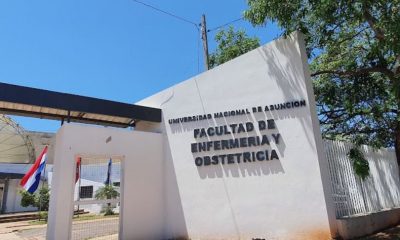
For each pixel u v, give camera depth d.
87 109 10.57
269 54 10.47
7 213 27.19
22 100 9.64
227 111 10.71
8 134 29.59
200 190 10.60
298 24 10.07
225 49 18.73
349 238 9.07
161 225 10.89
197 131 11.02
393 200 12.85
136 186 10.78
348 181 10.62
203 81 11.32
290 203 9.37
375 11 9.02
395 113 12.61
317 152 9.30
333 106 13.20
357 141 11.99
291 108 9.84
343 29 11.95
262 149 9.99
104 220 17.53
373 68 10.26
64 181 9.64
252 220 9.73
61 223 9.34
